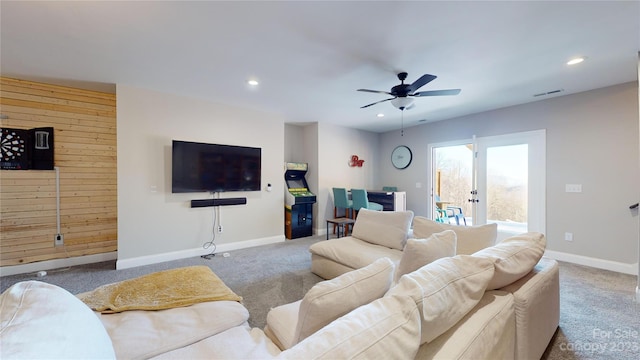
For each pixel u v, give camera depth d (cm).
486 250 152
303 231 525
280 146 480
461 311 106
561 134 373
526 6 184
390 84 331
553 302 180
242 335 140
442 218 552
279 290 275
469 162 514
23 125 323
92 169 365
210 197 404
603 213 340
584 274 317
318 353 65
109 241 377
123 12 189
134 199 344
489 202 450
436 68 285
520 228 414
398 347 74
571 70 289
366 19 199
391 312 83
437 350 94
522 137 412
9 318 65
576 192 361
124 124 336
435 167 555
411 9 187
